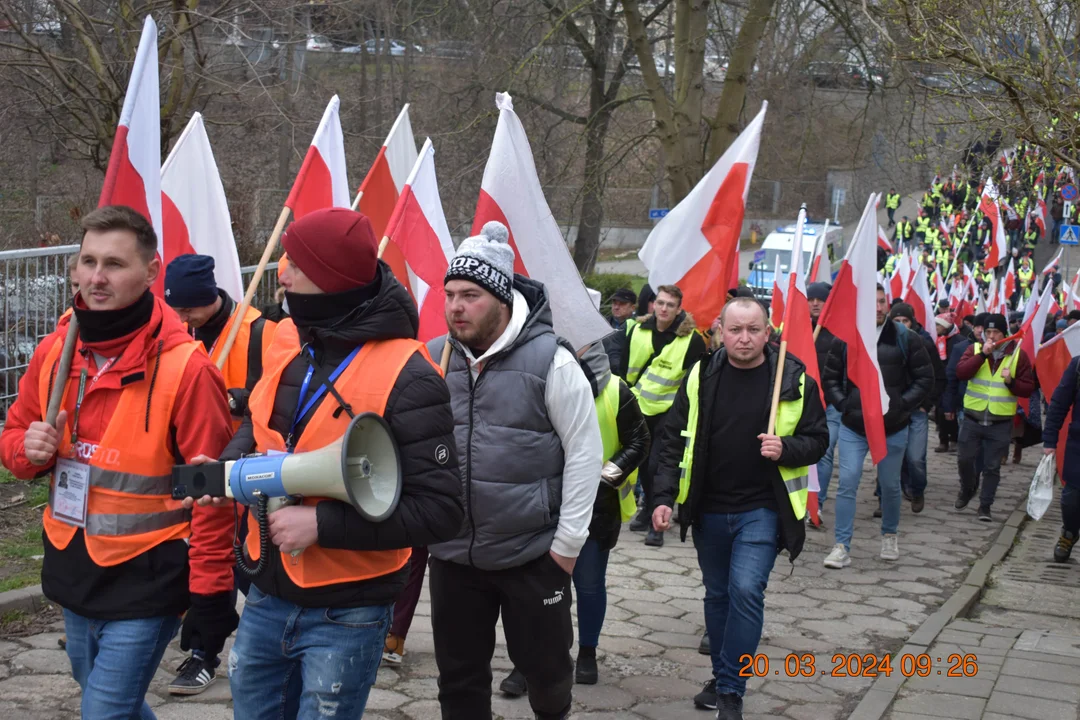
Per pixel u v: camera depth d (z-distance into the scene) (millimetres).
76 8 10984
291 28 13516
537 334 3488
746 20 16703
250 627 2697
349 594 2627
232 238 5574
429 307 5195
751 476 4594
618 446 4762
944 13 7836
